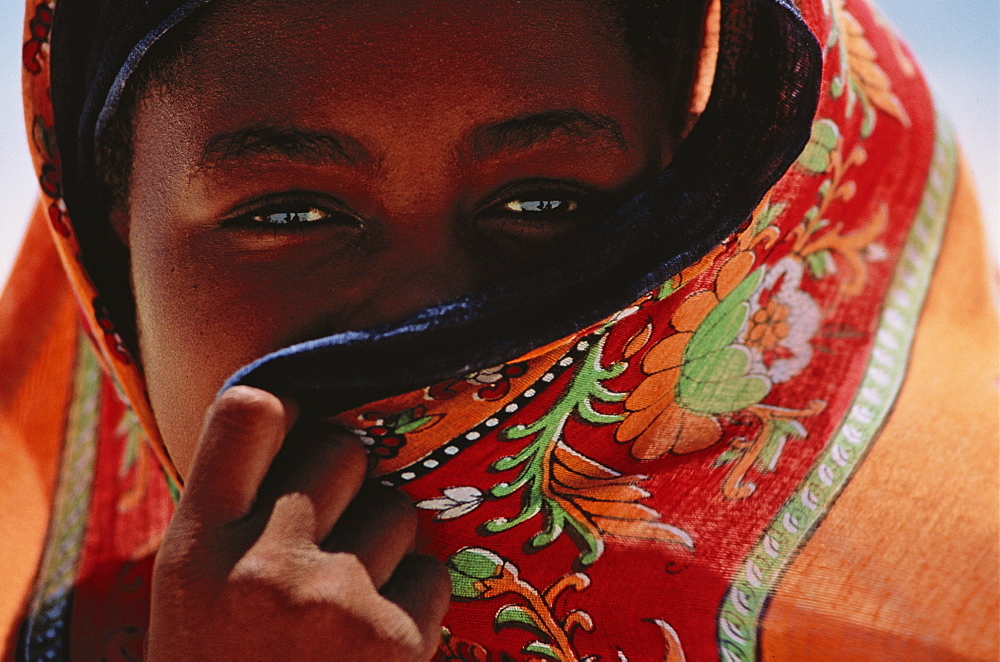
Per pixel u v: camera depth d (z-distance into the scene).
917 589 1.18
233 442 0.98
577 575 1.24
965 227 1.57
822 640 1.17
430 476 1.14
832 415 1.33
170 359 1.16
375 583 1.04
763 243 1.28
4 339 1.83
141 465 1.81
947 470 1.27
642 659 1.22
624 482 1.25
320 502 1.01
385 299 1.07
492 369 1.06
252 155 1.05
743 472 1.28
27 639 1.60
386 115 1.02
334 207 1.08
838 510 1.25
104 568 1.71
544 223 1.11
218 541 0.98
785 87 1.14
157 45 1.09
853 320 1.42
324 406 1.05
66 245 1.39
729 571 1.22
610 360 1.13
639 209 1.09
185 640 0.98
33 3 1.30
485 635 1.28
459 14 1.01
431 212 1.07
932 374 1.39
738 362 1.31
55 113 1.35
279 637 0.98
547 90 1.05
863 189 1.47
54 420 1.82
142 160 1.16
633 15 1.12
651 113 1.17
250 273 1.10
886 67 1.56
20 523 1.72
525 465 1.17
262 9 1.02
